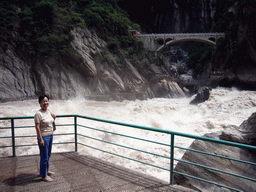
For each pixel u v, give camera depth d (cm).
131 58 4628
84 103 2806
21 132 1000
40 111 349
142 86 4447
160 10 8575
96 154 801
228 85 4084
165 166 695
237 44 4162
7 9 3198
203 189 454
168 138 981
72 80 3388
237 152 515
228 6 6569
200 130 1154
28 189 319
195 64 7394
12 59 3036
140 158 759
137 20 8425
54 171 395
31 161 457
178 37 5859
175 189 323
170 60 8344
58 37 3406
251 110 1521
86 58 3519
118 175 378
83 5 4422
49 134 354
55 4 3831
